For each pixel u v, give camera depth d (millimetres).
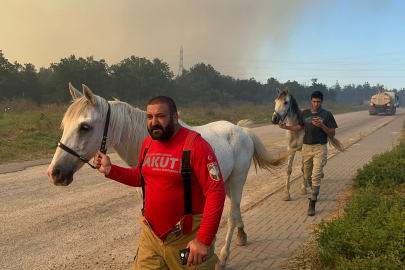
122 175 2277
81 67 34625
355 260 2979
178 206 2043
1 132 12836
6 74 30500
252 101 63812
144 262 2209
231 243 4188
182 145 2025
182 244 2090
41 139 12445
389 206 4465
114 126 2912
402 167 6797
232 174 3824
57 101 31969
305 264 3471
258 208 5672
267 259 3719
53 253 3887
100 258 3789
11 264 3605
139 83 41656
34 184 6918
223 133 3762
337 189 6816
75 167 2717
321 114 5301
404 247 3082
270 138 15773
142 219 2236
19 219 4922
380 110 39719
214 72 61219
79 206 5598
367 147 12992
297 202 6000
